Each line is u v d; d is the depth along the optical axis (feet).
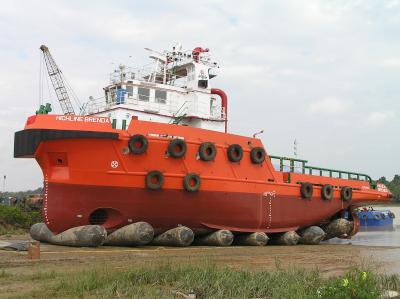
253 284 34.45
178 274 36.99
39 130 58.75
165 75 81.76
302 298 29.99
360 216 174.50
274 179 77.82
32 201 132.05
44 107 63.46
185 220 67.26
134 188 61.67
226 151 70.33
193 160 66.18
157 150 62.90
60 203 61.21
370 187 100.73
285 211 79.51
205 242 71.41
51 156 60.70
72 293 31.55
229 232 70.90
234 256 59.00
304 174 84.79
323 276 43.60
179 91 78.74
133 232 61.00
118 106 70.74
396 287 37.70
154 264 42.39
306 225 85.76
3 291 32.58
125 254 53.98
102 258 50.24
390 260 60.49
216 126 81.76
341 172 94.22
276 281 35.65
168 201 64.28
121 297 30.83
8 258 48.44
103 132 59.41
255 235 74.59
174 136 64.75
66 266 44.06
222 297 31.81
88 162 59.88
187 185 64.34
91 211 61.36
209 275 36.19
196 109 79.15
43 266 43.91
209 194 67.41
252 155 73.72
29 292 32.04
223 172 69.67
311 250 71.67
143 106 73.87
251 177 73.82
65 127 58.90
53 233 64.03
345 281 30.25
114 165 60.49
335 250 73.05
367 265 52.65
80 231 59.36
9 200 157.17
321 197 86.99
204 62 85.51
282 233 81.56
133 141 60.75
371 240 105.60
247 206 72.74
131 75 77.82
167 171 63.77
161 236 66.80
